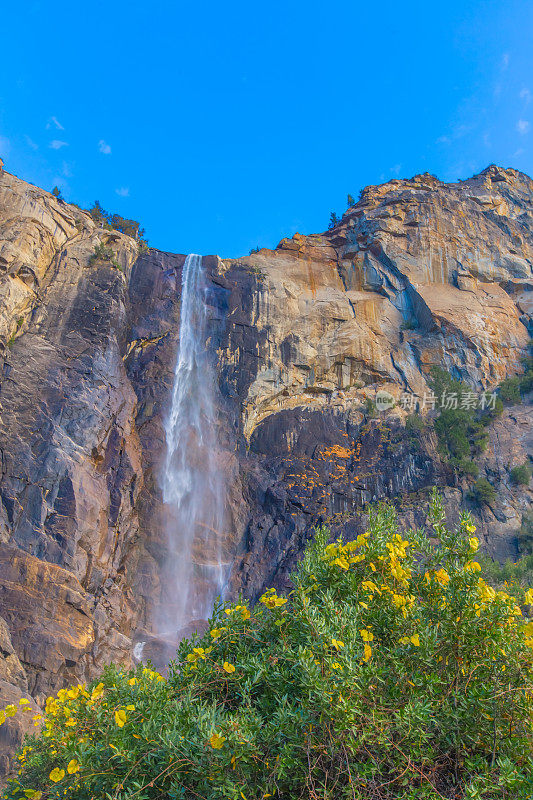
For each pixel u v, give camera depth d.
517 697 4.95
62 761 6.13
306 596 5.86
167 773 4.49
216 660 5.91
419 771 4.50
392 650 5.24
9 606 25.89
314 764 4.55
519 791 4.26
